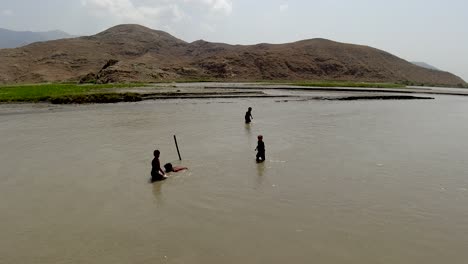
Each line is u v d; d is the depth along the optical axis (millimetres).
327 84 107938
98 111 40469
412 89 103562
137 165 17312
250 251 9352
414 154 19594
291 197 13062
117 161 18016
